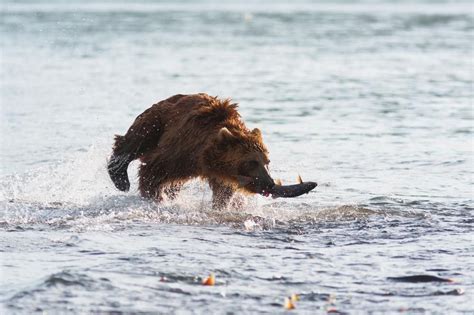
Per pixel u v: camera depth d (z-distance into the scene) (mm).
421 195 28438
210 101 26531
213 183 26234
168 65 72250
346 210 25922
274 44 92062
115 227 22781
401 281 17734
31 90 55656
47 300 15516
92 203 26469
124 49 85875
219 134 24953
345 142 39094
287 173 32344
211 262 18906
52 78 62625
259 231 23062
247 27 116312
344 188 29672
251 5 189625
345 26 118625
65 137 39031
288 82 62406
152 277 17312
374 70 70375
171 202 27031
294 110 49031
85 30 108188
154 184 26688
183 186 28656
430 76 66562
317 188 29672
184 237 21750
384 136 40750
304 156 35688
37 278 17125
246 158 24734
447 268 18906
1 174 30922
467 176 31719
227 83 61000
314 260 19516
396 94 56406
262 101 52469
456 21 128750
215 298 16172
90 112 46969
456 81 63562
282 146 37906
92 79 62344
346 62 75875
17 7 155250
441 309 15820
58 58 77375
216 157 25094
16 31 103500
